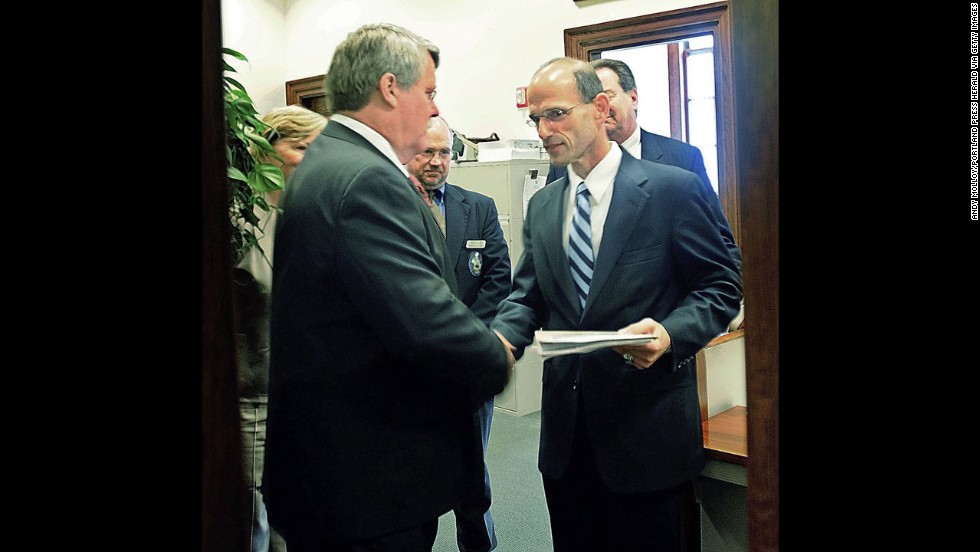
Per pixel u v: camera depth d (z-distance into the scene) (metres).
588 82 1.70
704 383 2.06
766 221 1.12
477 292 2.47
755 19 1.10
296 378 1.44
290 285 1.43
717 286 1.65
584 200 1.77
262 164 1.78
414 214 1.41
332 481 1.43
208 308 1.32
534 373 4.23
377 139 1.48
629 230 1.68
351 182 1.37
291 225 1.42
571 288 1.76
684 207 1.66
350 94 1.47
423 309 1.36
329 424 1.42
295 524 1.49
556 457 1.75
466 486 1.54
